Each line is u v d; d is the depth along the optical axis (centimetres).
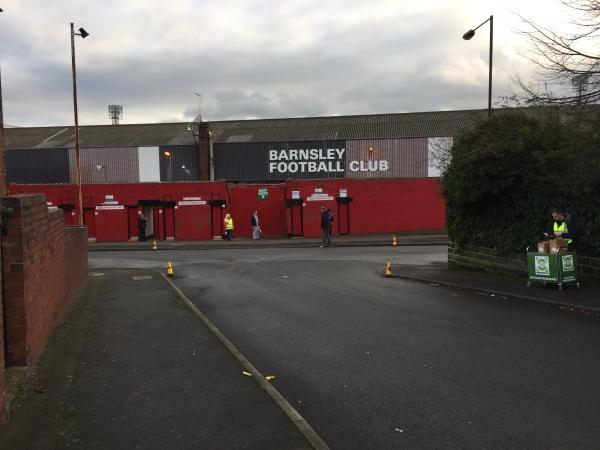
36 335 608
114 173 5272
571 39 1055
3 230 531
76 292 1166
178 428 445
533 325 846
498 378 587
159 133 5678
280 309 1030
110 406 493
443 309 999
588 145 1081
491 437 438
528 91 1293
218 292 1284
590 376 589
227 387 550
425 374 605
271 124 5762
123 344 727
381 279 1473
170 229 3347
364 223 3366
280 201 3569
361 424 469
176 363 637
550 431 447
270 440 423
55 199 3328
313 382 584
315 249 2639
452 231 1644
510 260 1385
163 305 1058
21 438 411
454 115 5519
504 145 1293
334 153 5097
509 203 1384
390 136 5053
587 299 1012
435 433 447
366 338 780
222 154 5159
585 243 1157
